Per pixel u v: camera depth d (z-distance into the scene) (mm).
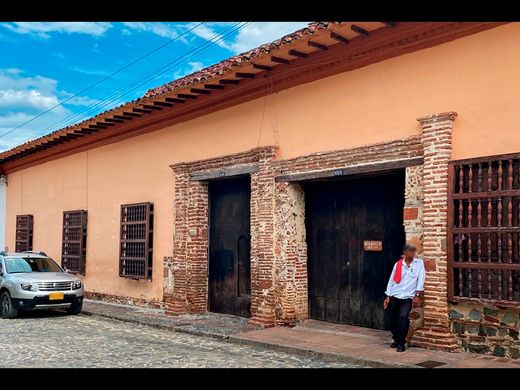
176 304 13367
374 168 9539
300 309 11078
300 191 11305
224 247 13148
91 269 17219
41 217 20422
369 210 10336
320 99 10578
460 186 8211
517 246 7645
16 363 8219
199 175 13219
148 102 13312
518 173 7703
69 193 18734
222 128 12742
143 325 12289
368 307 10258
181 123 14000
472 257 8164
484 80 8242
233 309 12805
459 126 8484
